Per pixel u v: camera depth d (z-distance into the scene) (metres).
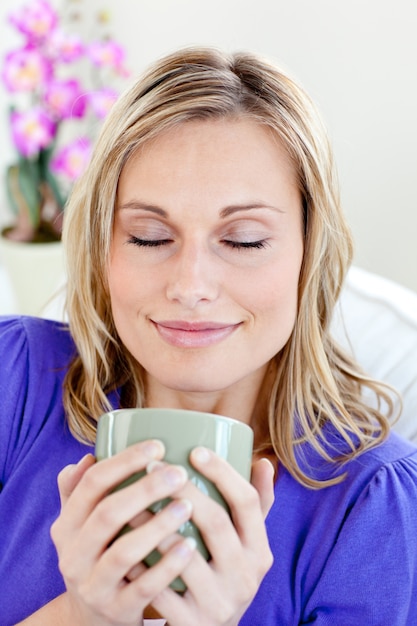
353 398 1.12
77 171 2.29
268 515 1.04
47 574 1.03
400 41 1.86
